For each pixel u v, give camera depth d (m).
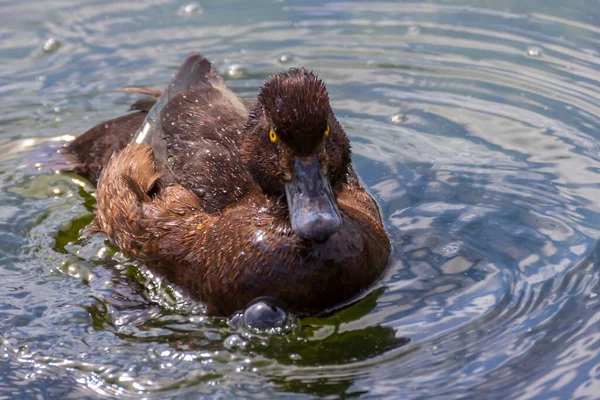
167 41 12.30
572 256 8.06
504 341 6.98
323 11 12.91
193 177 8.34
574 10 12.55
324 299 7.41
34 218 9.25
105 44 12.26
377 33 12.34
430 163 9.78
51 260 8.54
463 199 9.09
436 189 9.27
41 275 8.29
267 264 7.36
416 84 11.32
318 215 6.85
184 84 9.50
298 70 7.40
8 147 10.48
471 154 9.89
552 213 8.75
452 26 12.40
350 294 7.54
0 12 12.88
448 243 8.38
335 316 7.47
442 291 7.71
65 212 9.39
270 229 7.46
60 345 7.20
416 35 12.27
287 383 6.66
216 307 7.65
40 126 10.84
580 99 10.77
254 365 6.91
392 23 12.57
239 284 7.44
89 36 12.42
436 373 6.67
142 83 11.47
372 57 11.86
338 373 6.76
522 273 7.88
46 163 10.09
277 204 7.52
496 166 9.62
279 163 7.23
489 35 12.16
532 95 10.93
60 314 7.65
